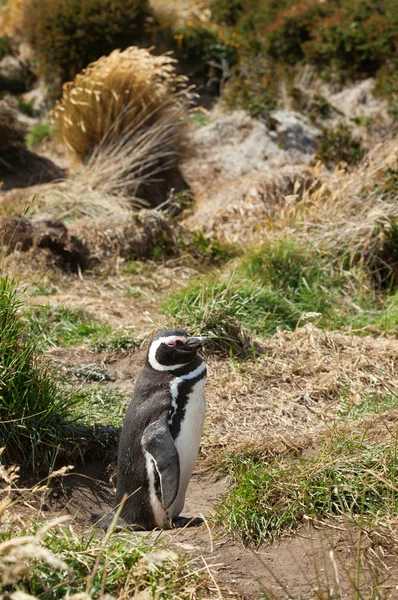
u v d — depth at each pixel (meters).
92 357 7.98
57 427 6.18
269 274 10.10
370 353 7.95
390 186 11.56
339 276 10.46
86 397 6.85
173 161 15.29
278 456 5.94
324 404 7.06
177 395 5.23
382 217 11.09
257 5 22.78
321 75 19.25
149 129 14.73
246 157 15.67
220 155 15.78
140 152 14.28
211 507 5.59
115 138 14.76
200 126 17.62
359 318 9.58
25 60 21.81
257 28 21.73
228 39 21.25
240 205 12.86
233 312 8.41
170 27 21.20
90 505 5.74
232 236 12.45
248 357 7.98
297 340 8.32
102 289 10.34
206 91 20.34
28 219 11.14
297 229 11.17
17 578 3.59
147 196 14.55
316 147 16.27
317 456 5.71
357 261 10.90
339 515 5.01
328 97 18.86
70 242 11.11
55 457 5.92
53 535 4.23
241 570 4.48
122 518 5.25
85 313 9.09
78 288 10.31
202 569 4.20
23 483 5.73
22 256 10.51
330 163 15.19
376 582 3.95
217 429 6.62
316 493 5.12
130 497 5.23
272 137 16.03
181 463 5.26
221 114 18.34
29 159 16.27
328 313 9.63
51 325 8.60
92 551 4.03
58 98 19.89
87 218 12.34
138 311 9.61
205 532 4.99
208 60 20.69
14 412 5.94
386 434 5.80
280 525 4.96
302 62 19.94
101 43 19.91
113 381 7.59
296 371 7.67
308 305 9.65
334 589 4.02
